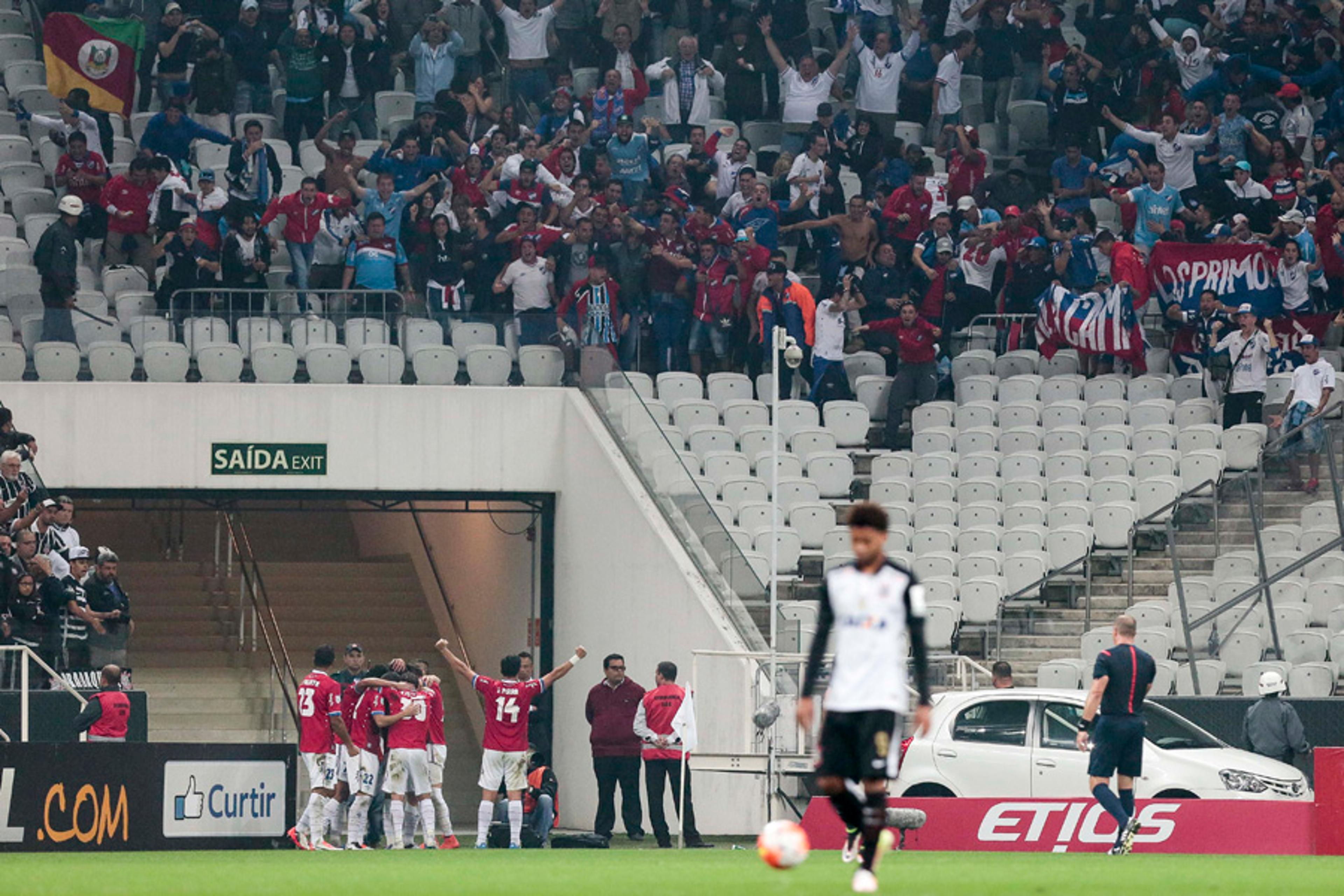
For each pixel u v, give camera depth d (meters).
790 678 72.81
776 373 74.25
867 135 105.62
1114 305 95.81
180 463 90.12
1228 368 93.56
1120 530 85.44
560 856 54.00
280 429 90.81
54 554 77.31
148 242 98.31
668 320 95.50
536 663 94.38
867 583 30.14
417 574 116.19
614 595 86.25
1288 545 80.12
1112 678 52.00
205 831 61.59
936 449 93.88
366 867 44.84
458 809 101.81
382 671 68.06
